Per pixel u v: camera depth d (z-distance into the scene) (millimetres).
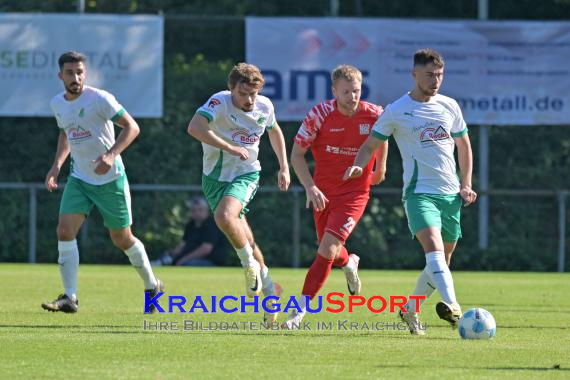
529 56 57469
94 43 56656
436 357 20328
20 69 56562
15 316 27203
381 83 57156
